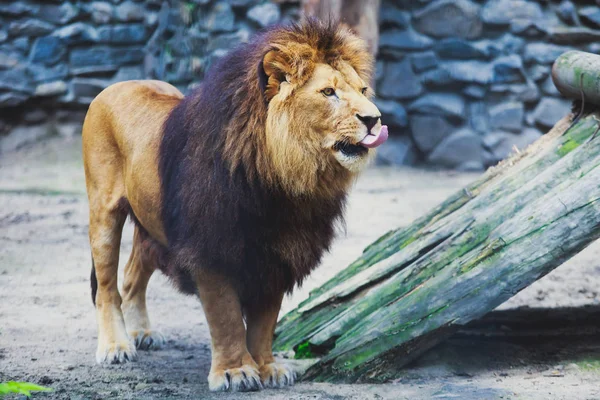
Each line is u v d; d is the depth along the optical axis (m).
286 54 8.00
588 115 10.27
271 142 7.98
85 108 29.20
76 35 28.83
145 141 9.71
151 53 29.23
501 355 9.71
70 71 28.98
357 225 19.09
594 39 27.47
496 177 10.88
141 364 10.02
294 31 8.16
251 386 8.65
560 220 8.61
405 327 8.85
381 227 18.84
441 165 27.83
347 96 7.95
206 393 8.61
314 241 8.70
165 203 9.09
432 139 27.91
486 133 27.73
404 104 28.09
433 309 8.82
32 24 28.64
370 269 10.28
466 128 27.81
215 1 27.77
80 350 10.62
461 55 27.77
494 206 9.31
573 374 8.95
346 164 8.00
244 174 8.23
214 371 8.80
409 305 8.91
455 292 8.80
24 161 27.09
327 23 8.32
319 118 7.96
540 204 8.83
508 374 9.05
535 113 27.75
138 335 10.90
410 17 27.89
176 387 8.90
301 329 10.05
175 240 8.88
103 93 10.69
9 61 28.52
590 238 8.57
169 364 10.05
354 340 9.02
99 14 29.06
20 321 12.00
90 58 29.08
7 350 10.45
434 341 8.99
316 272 15.07
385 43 27.84
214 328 8.80
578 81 10.05
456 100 27.81
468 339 10.23
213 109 8.37
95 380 9.22
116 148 10.37
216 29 27.73
